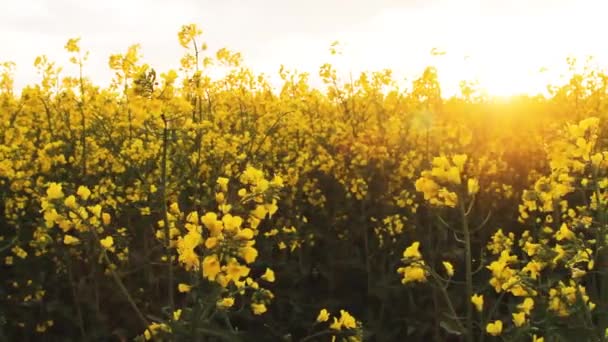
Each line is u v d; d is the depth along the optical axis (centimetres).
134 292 499
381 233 631
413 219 610
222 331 288
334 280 591
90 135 686
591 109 955
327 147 848
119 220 544
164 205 333
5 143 691
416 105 890
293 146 823
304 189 692
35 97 759
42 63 823
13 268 561
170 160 442
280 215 671
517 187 735
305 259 631
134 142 573
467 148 771
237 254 258
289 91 1028
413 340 529
